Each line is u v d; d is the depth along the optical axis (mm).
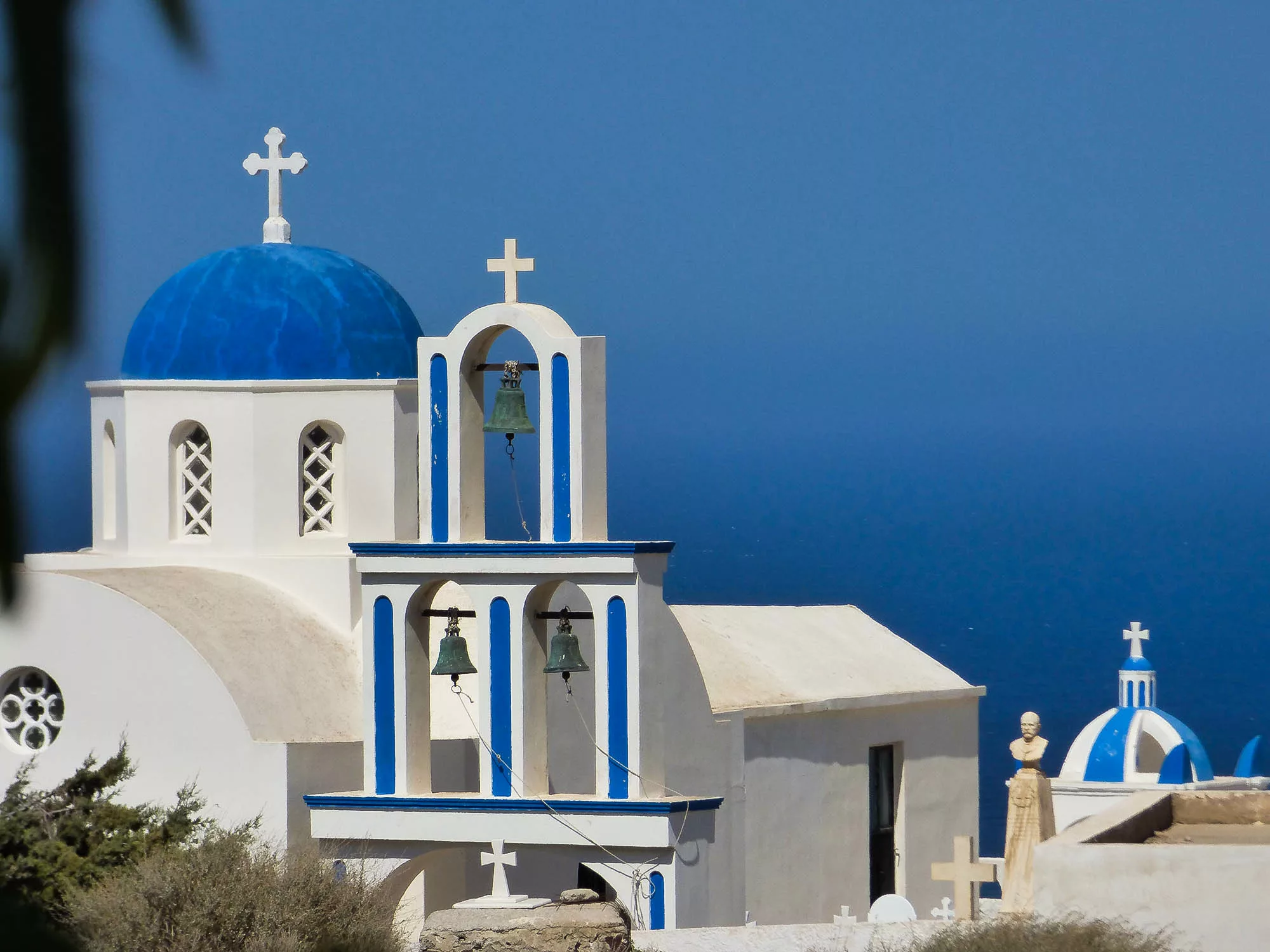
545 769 74688
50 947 10234
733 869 83562
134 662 79125
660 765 74438
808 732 90375
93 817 69375
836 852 92125
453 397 75438
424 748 75562
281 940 59938
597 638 73312
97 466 91250
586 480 74188
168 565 86375
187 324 88500
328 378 87812
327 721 79125
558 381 74125
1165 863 49781
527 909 61469
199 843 67812
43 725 81500
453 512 75438
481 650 74000
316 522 87938
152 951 59094
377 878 73625
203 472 88688
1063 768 104625
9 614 8539
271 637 81500
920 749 99625
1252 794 62656
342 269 91125
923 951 55531
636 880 72500
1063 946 48125
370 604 75438
